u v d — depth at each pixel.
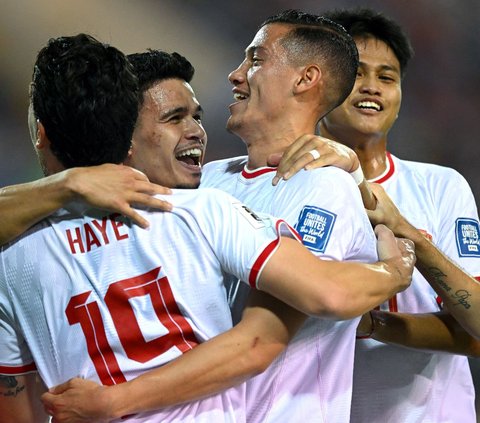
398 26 11.95
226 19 34.72
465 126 34.25
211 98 34.22
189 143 10.27
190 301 7.82
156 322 7.79
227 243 7.73
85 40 8.16
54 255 8.03
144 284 7.83
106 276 7.88
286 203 8.77
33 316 8.17
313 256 7.71
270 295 7.88
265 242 7.58
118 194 7.80
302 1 34.94
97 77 7.94
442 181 11.78
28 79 32.62
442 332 10.93
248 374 7.75
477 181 33.56
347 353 8.96
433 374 11.41
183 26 34.56
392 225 10.08
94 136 8.01
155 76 10.07
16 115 32.06
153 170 10.23
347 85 10.15
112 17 34.00
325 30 9.96
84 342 7.89
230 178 10.58
